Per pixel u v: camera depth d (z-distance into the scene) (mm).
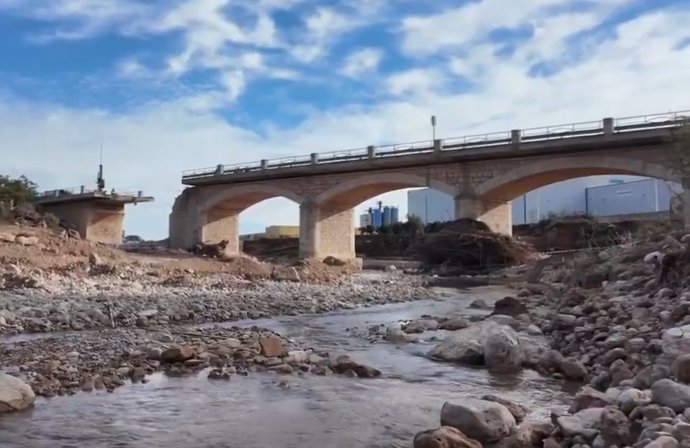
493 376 11375
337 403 9453
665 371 8023
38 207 65625
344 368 11914
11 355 13109
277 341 13625
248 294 30156
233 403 9445
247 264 46188
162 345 14234
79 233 61312
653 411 6668
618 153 48000
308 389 10406
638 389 7789
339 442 7566
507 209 59875
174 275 37469
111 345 14523
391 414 8820
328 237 66375
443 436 6707
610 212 84625
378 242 86562
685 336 9438
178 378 11219
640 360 9648
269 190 68250
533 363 12188
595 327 12914
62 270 33844
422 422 8406
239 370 11898
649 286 15766
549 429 7059
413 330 17938
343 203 67938
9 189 60594
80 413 8789
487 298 31250
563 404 9164
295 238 96625
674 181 45781
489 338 12750
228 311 23859
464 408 7500
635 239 29188
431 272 54375
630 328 11820
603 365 10688
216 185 72438
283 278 42344
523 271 46188
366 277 48406
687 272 14609
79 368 11617
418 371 11953
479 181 55219
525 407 8805
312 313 25375
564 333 13938
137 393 10023
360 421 8477
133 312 21828
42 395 9773
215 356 12852
